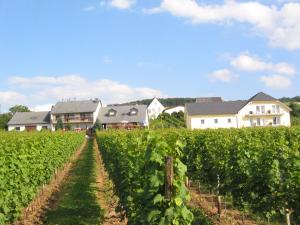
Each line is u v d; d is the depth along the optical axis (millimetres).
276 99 77375
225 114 78188
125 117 91750
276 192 9281
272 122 77375
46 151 17734
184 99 164250
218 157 14328
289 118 77562
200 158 17344
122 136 20312
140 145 10820
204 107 79938
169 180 6590
